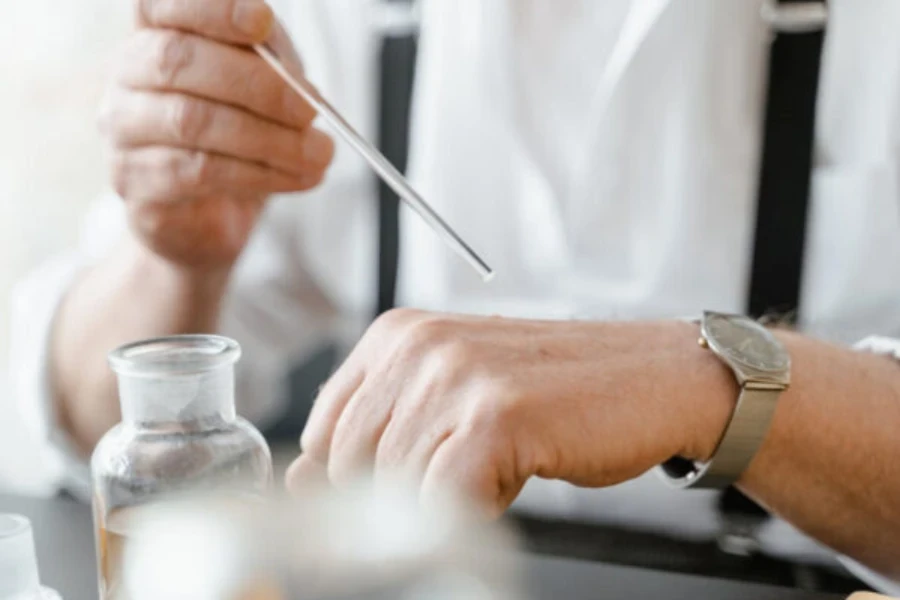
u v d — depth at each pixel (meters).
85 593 0.49
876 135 1.00
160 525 0.40
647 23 0.97
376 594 0.49
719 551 0.85
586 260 1.06
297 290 1.17
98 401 0.90
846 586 0.77
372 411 0.48
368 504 0.49
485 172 1.08
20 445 1.22
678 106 1.00
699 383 0.54
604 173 1.03
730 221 1.01
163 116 0.71
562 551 0.84
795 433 0.56
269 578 0.42
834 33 0.99
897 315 1.02
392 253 1.12
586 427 0.47
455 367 0.48
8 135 1.36
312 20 1.13
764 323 0.67
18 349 0.97
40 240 1.37
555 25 1.04
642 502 0.96
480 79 1.06
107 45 1.35
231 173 0.72
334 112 0.56
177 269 0.86
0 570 0.43
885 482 0.58
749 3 0.98
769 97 0.99
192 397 0.41
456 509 0.44
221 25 0.66
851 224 1.00
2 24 1.33
